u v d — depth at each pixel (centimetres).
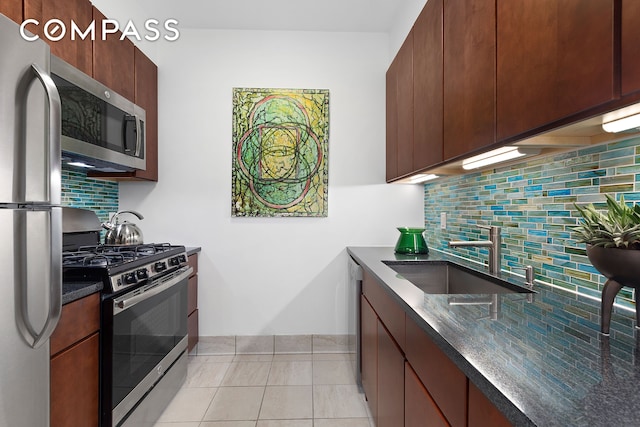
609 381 61
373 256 229
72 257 174
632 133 100
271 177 287
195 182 285
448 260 209
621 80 70
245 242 288
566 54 84
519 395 57
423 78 186
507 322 94
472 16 131
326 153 289
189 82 284
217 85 285
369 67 290
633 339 81
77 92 173
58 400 128
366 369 208
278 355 284
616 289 83
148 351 185
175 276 214
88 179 245
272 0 249
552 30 89
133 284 171
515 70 105
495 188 179
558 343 78
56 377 127
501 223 173
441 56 161
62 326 130
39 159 111
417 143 197
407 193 292
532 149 126
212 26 282
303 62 288
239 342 287
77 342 139
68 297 132
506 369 66
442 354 90
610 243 80
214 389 230
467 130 135
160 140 283
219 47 285
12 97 103
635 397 56
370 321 193
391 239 292
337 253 290
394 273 167
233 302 287
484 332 86
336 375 249
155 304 193
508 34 108
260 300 288
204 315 286
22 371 106
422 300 116
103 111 194
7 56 101
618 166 106
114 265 160
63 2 169
